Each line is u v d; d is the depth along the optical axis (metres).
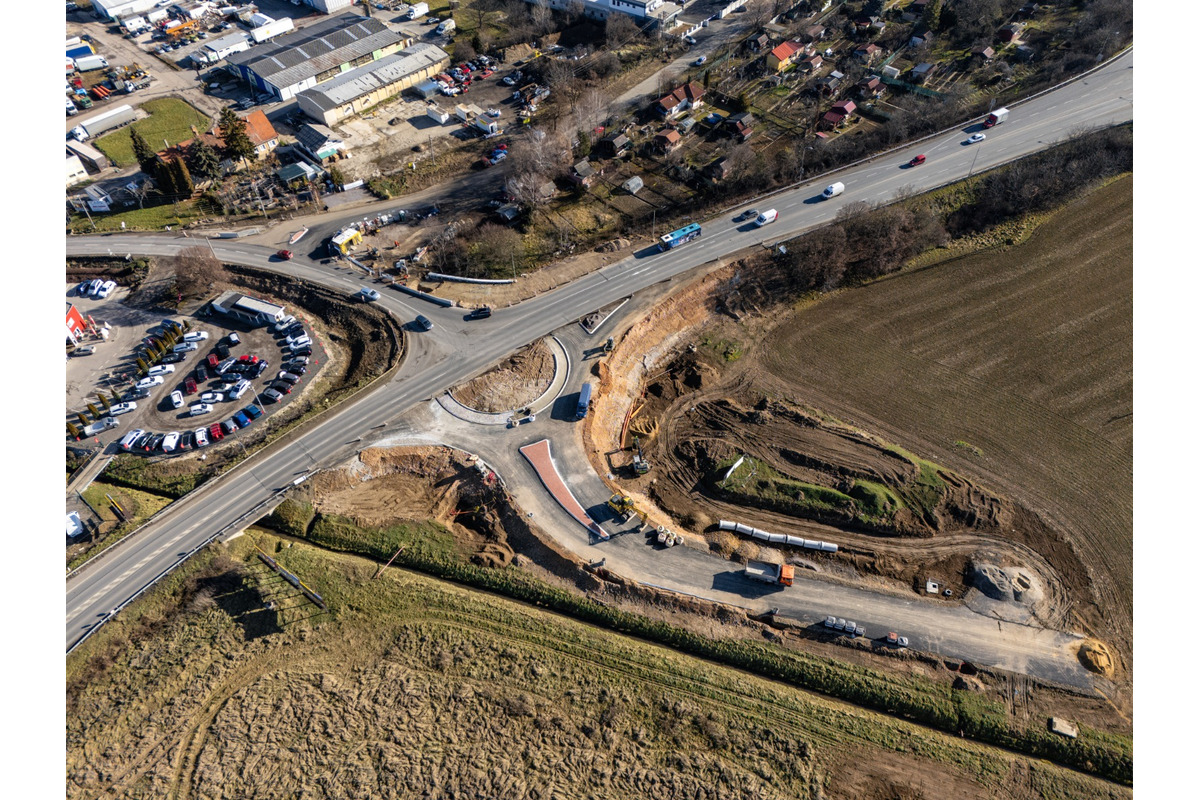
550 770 63.31
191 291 106.19
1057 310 104.00
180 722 65.81
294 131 137.88
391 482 84.56
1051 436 90.12
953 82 142.00
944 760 64.31
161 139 134.62
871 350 101.19
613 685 68.56
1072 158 118.56
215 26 168.00
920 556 79.06
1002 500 83.75
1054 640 71.75
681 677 69.12
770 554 78.62
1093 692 67.75
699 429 92.88
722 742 65.06
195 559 74.94
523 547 78.50
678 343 102.56
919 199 115.12
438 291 104.56
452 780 62.44
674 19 163.62
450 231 112.25
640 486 86.06
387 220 117.19
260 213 119.00
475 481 83.38
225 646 70.56
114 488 82.44
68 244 113.38
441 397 90.88
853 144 124.75
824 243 104.81
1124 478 85.50
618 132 133.38
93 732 64.81
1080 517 82.25
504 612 73.31
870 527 81.56
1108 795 62.09
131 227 116.44
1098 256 110.06
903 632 72.00
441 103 145.25
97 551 74.75
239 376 94.62
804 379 98.38
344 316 101.81
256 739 64.62
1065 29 150.75
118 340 99.62
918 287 108.56
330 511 80.88
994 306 105.31
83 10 175.50
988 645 71.19
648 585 74.69
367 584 75.06
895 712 67.69
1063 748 64.69
